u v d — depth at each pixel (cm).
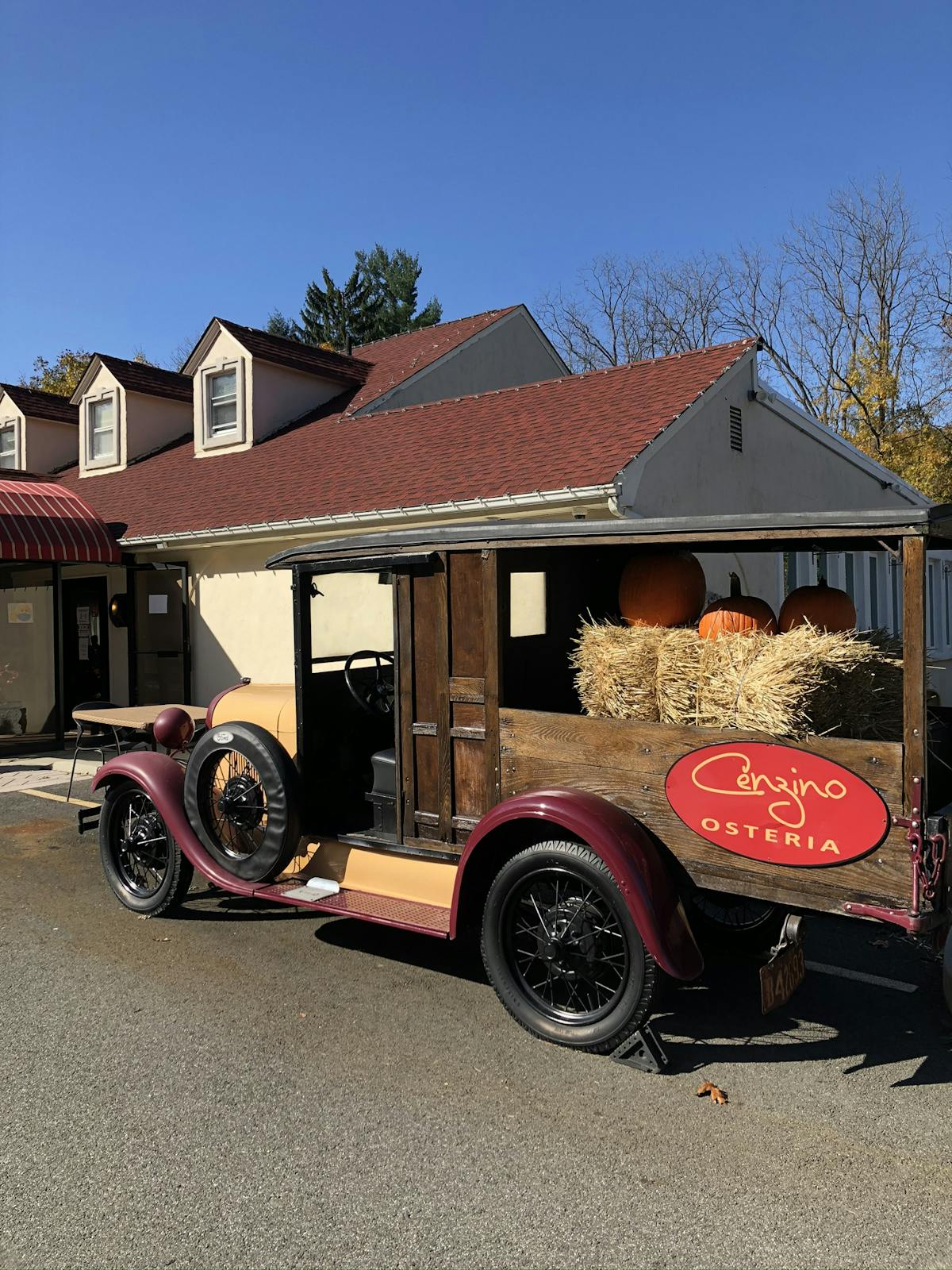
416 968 445
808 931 500
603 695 363
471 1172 276
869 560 1047
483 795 394
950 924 325
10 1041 366
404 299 4625
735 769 321
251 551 1069
